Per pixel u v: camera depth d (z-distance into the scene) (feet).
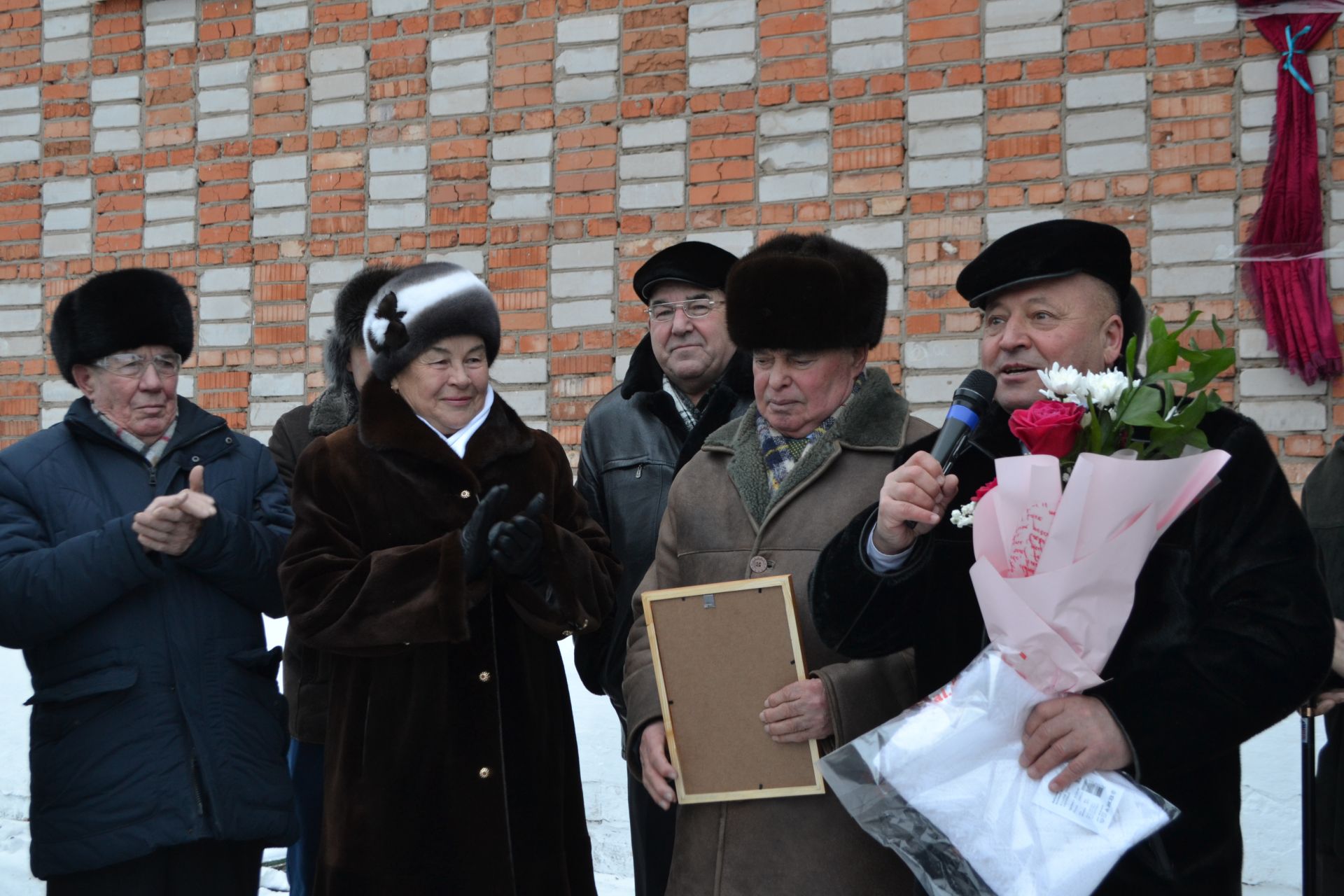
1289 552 6.32
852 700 7.91
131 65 18.48
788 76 15.79
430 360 9.11
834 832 8.04
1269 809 13.14
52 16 18.84
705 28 16.10
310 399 17.69
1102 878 5.98
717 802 8.26
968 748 6.30
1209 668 6.15
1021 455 7.06
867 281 8.63
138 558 8.84
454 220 17.08
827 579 7.30
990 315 7.24
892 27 15.40
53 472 9.49
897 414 8.73
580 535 9.68
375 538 8.95
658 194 16.26
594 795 15.34
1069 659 6.09
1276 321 13.99
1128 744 6.07
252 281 17.94
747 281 8.42
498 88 16.92
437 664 8.69
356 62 17.51
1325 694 8.78
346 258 17.54
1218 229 14.28
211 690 9.30
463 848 8.46
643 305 16.29
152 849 8.85
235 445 10.14
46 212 18.84
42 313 18.84
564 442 16.58
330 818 8.76
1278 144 13.98
